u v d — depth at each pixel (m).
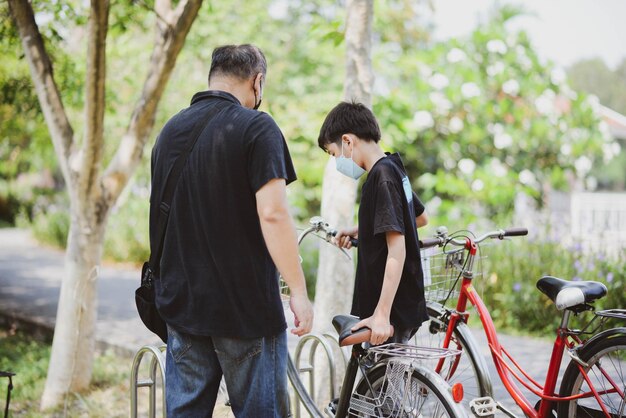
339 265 4.96
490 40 12.10
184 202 2.98
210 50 11.08
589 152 12.20
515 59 12.20
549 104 11.84
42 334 8.73
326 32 6.81
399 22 16.03
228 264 2.90
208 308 2.91
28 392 6.38
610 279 7.36
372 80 5.04
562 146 11.90
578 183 15.45
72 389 5.97
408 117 11.76
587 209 12.80
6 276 12.91
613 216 12.48
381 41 14.84
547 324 7.77
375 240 3.44
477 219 10.59
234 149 2.89
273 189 2.84
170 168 3.01
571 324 7.54
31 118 7.61
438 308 4.16
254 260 2.93
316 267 10.41
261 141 2.87
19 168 23.42
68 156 5.78
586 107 12.13
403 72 13.25
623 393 3.45
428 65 12.34
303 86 12.66
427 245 3.90
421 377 3.24
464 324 4.11
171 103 11.61
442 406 3.15
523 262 8.21
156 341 7.58
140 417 5.61
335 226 4.91
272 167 2.84
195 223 2.95
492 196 11.02
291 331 2.90
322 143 3.67
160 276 3.06
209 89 3.15
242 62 3.11
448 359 4.17
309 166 11.92
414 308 3.49
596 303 7.41
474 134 11.70
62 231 17.83
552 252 8.28
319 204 14.28
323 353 4.96
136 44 10.67
